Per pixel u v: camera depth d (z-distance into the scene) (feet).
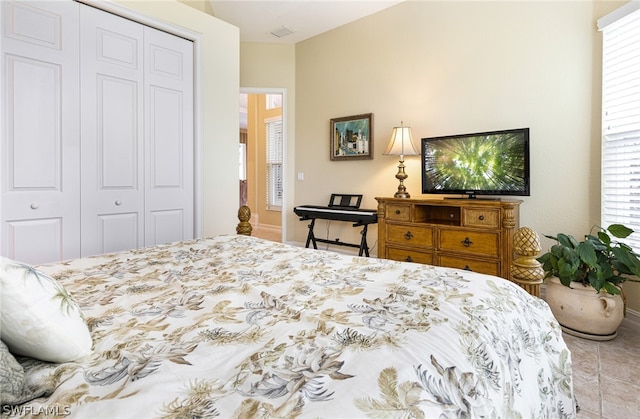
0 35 6.19
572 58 8.50
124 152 7.99
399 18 11.79
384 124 12.32
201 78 9.35
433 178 10.31
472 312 2.77
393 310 2.80
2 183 6.30
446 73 10.74
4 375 1.69
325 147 14.16
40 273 2.20
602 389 5.16
